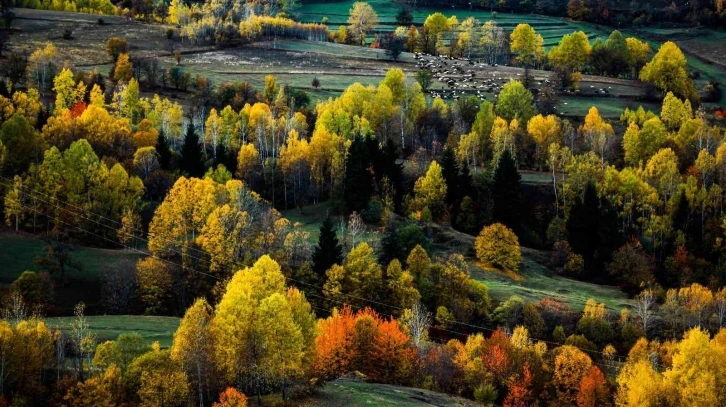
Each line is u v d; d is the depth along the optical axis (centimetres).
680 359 10762
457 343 12081
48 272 13512
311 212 18388
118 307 12938
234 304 9500
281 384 9625
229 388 8650
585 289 16088
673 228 18688
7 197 15100
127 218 15100
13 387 8669
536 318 13738
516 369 11469
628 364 11681
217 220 14488
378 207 17662
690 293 14488
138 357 9188
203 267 14300
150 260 13575
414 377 11150
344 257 15125
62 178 16238
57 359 9344
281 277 10962
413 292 14000
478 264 16475
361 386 10244
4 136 17188
